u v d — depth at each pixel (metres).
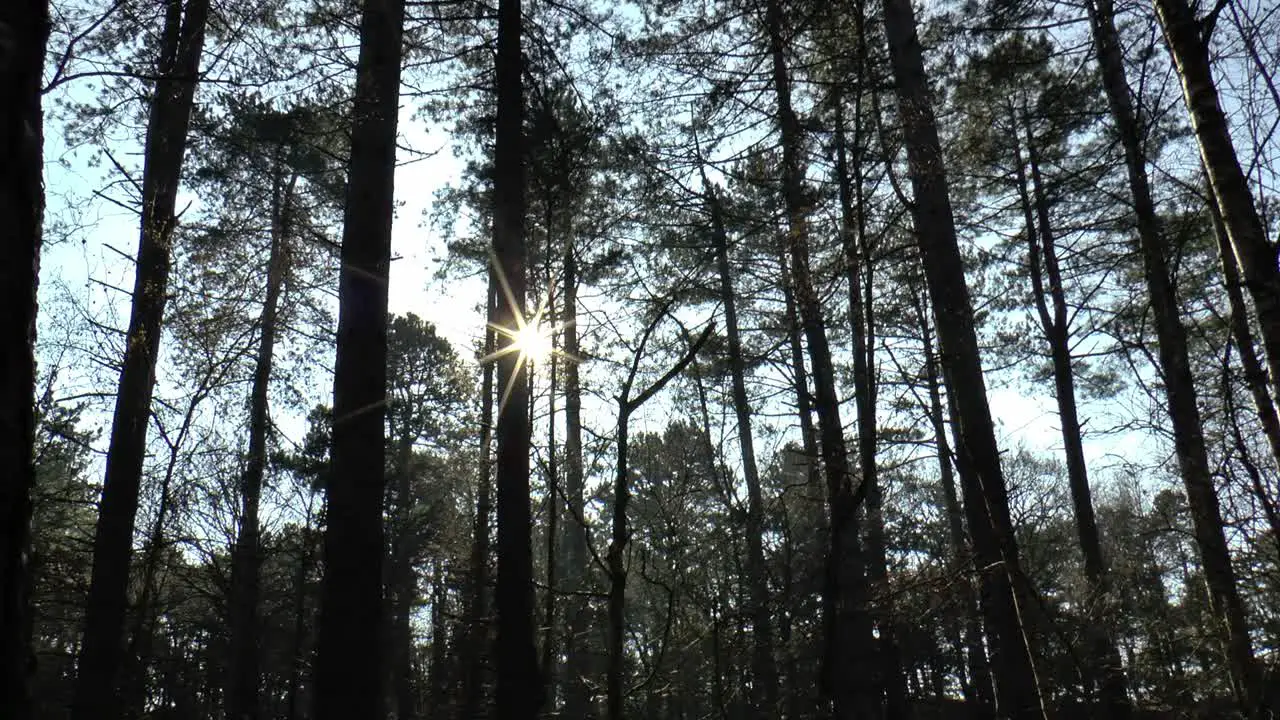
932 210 8.80
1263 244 5.45
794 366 14.67
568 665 10.64
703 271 12.97
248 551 15.52
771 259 12.62
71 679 15.10
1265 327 5.39
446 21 10.76
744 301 13.89
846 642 8.28
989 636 8.39
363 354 7.92
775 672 8.52
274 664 19.61
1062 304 15.66
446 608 18.45
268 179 14.14
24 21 3.04
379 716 7.16
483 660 10.64
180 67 9.20
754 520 8.23
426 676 20.91
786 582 7.71
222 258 14.99
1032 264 15.94
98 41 8.09
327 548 7.45
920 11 10.59
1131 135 6.60
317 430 19.20
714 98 11.73
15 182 2.89
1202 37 5.76
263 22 9.02
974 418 8.54
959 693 19.86
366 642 7.21
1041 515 17.73
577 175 12.05
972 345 8.66
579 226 12.69
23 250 2.88
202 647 19.70
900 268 9.56
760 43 10.77
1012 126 10.51
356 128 8.73
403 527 21.70
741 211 12.88
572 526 16.56
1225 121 5.70
